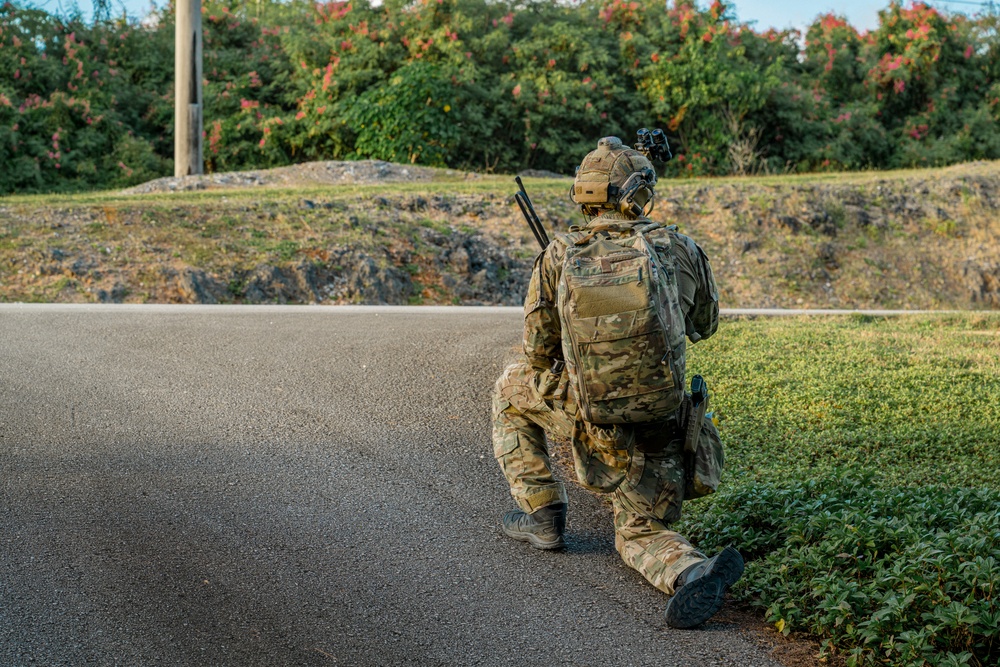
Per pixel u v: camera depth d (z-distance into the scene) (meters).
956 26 33.81
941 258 18.78
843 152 30.80
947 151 31.52
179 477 5.78
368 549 4.88
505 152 27.95
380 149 25.23
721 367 9.03
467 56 27.06
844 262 18.14
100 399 7.33
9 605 4.16
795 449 6.62
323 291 14.23
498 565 4.73
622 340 3.88
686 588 3.99
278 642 3.94
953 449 6.67
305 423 6.96
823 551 4.37
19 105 25.11
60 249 13.61
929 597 3.87
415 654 3.89
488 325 11.04
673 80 28.44
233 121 27.44
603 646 3.99
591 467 4.33
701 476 4.33
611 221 4.25
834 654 3.90
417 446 6.57
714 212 18.81
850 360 9.49
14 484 5.56
